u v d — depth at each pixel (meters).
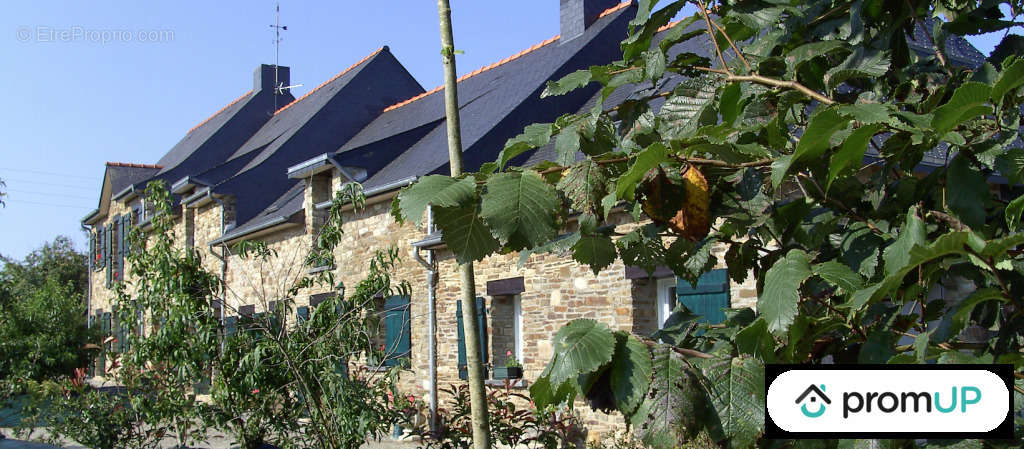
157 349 7.08
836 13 2.42
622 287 9.47
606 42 14.30
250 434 7.27
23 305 14.74
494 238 1.80
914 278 1.98
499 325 11.22
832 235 2.23
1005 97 1.96
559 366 1.70
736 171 2.12
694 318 2.23
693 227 2.00
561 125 2.28
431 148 13.95
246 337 6.97
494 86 15.50
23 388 10.30
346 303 7.06
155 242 7.71
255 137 23.17
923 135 1.82
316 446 6.96
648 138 2.32
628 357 1.72
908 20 2.53
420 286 12.38
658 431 1.66
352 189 7.37
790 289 1.75
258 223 16.11
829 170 1.87
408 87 20.42
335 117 19.23
